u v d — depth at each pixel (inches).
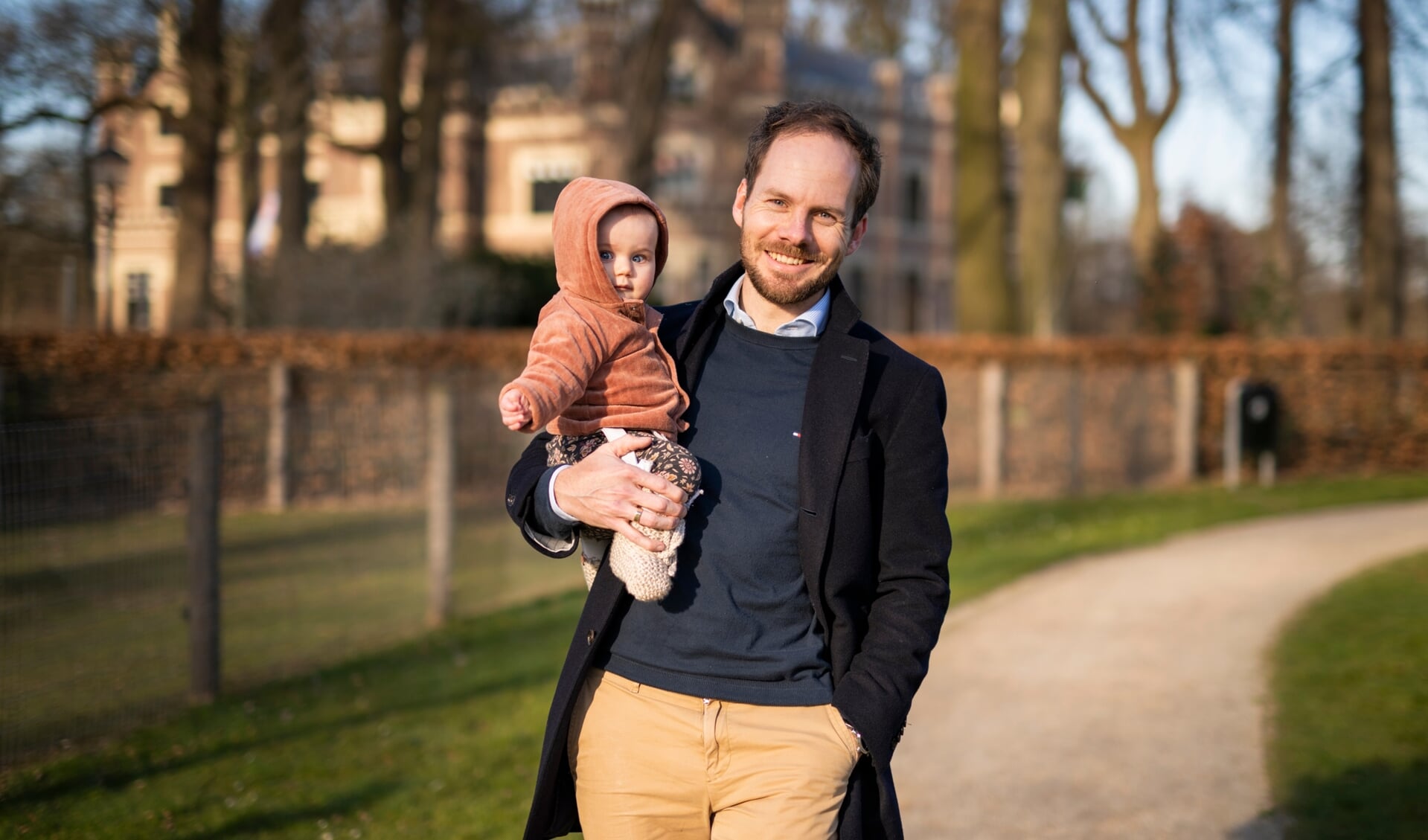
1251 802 168.4
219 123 659.4
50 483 209.2
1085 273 1694.1
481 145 1476.4
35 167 668.7
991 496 542.3
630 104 843.4
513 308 850.1
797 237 83.8
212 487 223.3
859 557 84.7
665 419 84.3
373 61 883.4
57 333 467.5
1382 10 666.8
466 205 1460.4
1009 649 259.9
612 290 82.6
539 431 82.0
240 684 235.5
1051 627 279.6
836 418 84.4
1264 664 241.6
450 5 807.7
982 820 165.8
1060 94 643.5
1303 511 487.2
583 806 88.4
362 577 315.0
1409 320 1283.2
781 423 85.7
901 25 992.9
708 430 86.6
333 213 1370.6
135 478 225.8
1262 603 302.5
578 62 1411.2
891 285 1654.8
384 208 864.3
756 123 89.6
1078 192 1467.8
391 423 369.1
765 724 83.0
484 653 261.4
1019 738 199.9
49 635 198.2
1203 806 168.1
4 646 190.7
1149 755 189.5
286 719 211.2
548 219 1460.4
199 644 222.4
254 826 159.2
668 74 860.6
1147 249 795.4
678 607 84.4
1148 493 552.1
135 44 621.0
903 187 1670.8
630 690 85.4
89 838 154.2
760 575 84.0
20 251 734.5
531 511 84.6
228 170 1080.2
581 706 88.1
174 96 682.2
